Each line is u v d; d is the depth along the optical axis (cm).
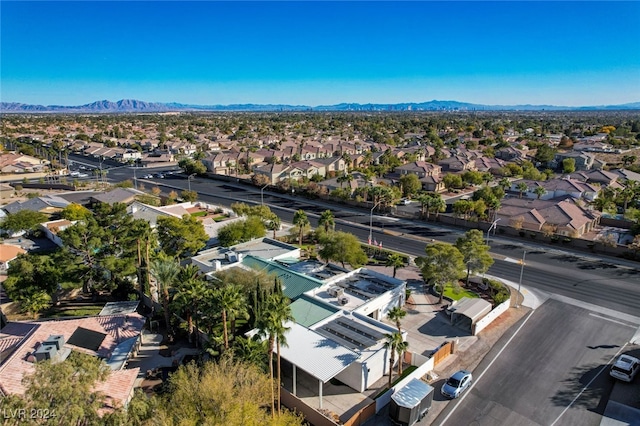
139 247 5581
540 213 8681
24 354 3519
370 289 5294
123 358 3900
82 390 2227
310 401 3712
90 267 5675
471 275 6341
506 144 19662
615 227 8956
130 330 4347
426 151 17738
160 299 5366
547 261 7012
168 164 17888
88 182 13575
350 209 10644
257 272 5175
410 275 6488
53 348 3525
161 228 6481
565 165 14388
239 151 17612
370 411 3484
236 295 3928
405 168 13775
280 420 2969
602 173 12281
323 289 5234
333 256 6103
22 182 13625
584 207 9875
